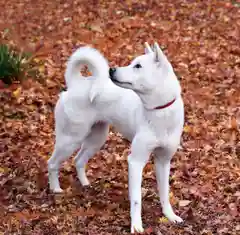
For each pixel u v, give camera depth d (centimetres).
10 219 763
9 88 1203
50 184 842
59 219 756
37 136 1038
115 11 1738
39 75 1267
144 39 1515
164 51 1425
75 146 801
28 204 806
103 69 757
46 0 1855
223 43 1477
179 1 1806
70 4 1808
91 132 829
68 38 1538
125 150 976
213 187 847
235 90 1208
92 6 1783
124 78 668
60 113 791
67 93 785
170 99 675
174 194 828
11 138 1030
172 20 1656
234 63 1351
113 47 1461
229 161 924
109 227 733
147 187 850
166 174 741
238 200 803
